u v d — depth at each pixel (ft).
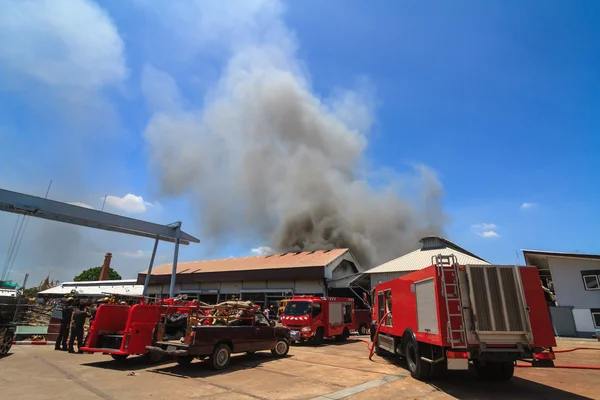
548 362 20.90
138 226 97.60
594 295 66.90
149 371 28.81
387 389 23.44
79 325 37.91
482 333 21.45
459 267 23.08
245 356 38.55
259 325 36.32
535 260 78.07
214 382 25.17
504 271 22.82
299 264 103.50
